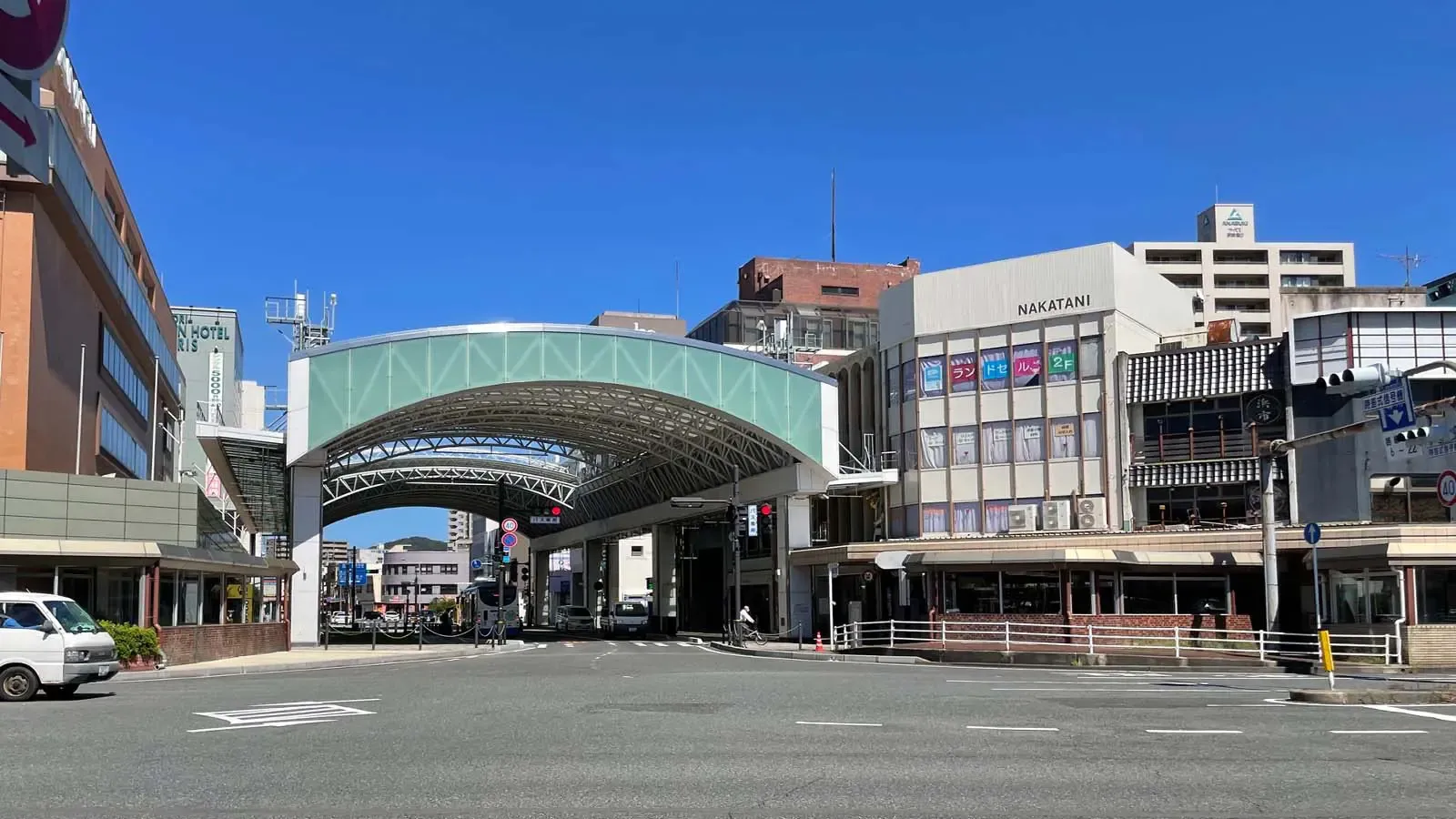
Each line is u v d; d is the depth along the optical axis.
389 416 47.34
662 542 74.19
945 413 48.84
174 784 10.42
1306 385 41.16
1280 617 37.62
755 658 37.69
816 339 85.56
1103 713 17.11
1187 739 13.86
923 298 49.88
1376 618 34.41
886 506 50.97
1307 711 17.42
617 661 35.34
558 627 84.44
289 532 48.81
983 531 47.25
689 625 72.94
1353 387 40.25
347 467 61.22
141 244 54.59
